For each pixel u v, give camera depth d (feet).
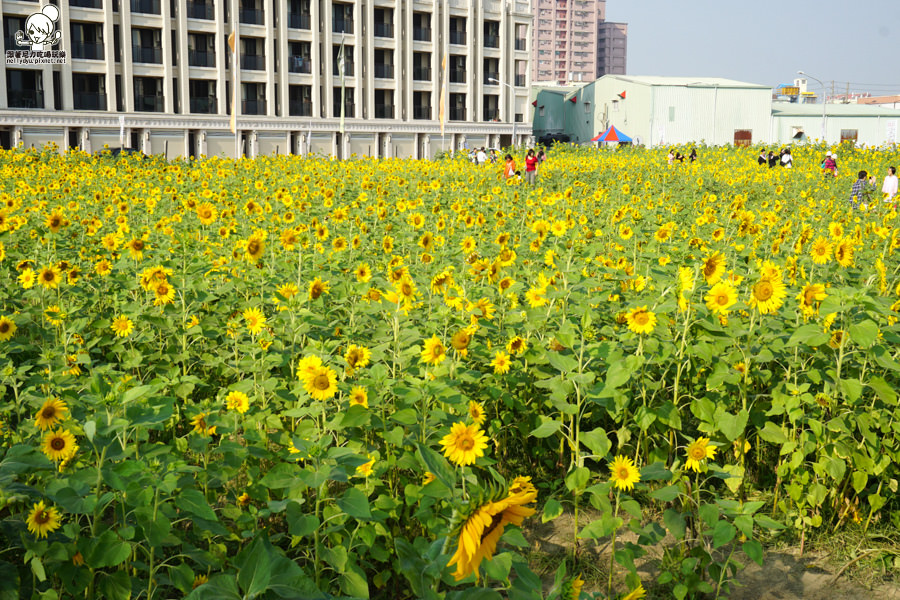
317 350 14.93
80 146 139.64
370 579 13.21
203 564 10.83
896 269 23.90
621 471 12.41
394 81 179.11
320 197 46.91
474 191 56.44
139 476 10.53
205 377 19.48
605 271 23.24
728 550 14.39
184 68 149.89
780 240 24.82
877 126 218.79
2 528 10.24
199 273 23.48
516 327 19.47
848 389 14.02
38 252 26.40
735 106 214.07
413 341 16.06
